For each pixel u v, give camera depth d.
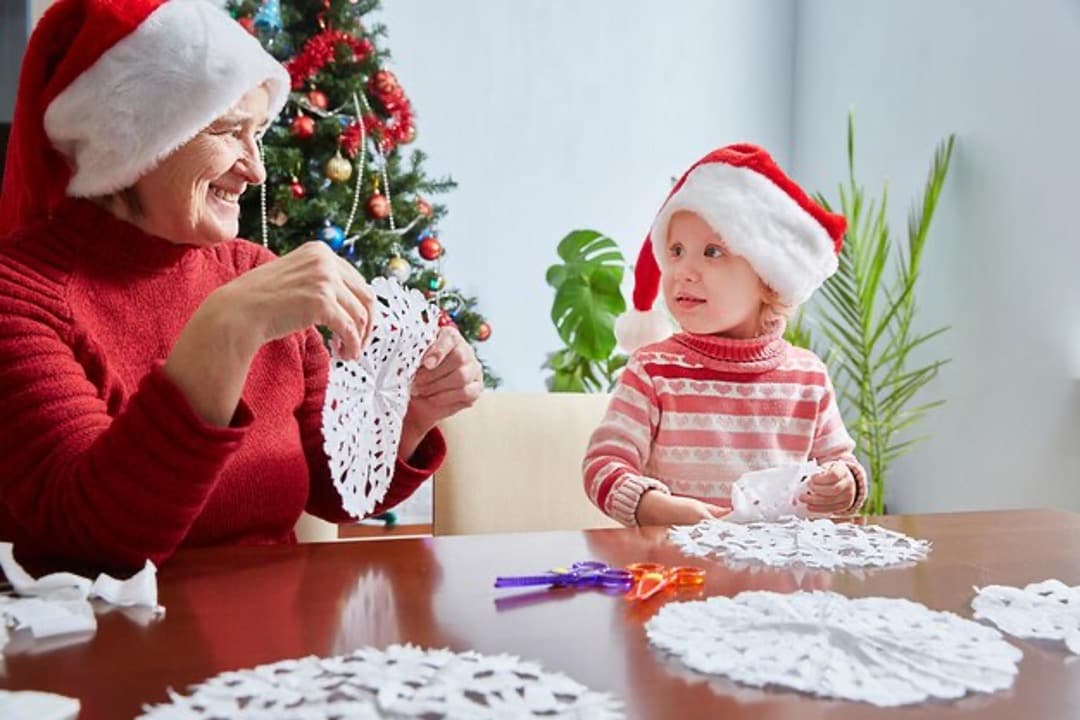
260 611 0.65
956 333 2.51
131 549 0.77
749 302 1.48
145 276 0.98
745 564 0.82
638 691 0.52
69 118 0.91
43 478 0.80
